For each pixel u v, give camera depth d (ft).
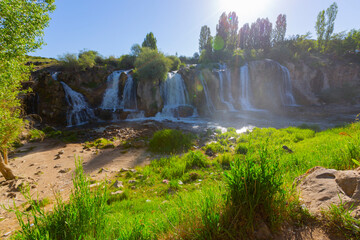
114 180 23.27
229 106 104.88
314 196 6.96
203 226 5.89
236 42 186.50
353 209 5.52
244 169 6.15
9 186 22.15
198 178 21.63
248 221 5.61
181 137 41.50
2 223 14.40
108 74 103.96
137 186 20.43
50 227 6.75
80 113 79.51
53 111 75.36
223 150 34.83
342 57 148.97
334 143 20.51
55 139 49.16
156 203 14.56
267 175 5.90
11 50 22.89
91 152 37.91
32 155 36.42
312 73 125.18
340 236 4.98
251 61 126.31
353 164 10.68
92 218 7.32
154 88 95.66
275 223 5.65
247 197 5.85
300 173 11.69
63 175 26.27
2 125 22.53
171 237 6.23
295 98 120.16
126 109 93.71
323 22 168.76
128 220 9.25
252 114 90.17
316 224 5.57
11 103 23.90
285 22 177.99
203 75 108.37
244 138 40.27
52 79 83.87
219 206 6.38
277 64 121.90
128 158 33.60
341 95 112.27
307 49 166.91
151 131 57.82
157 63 96.58
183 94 106.32
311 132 42.98
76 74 96.32
